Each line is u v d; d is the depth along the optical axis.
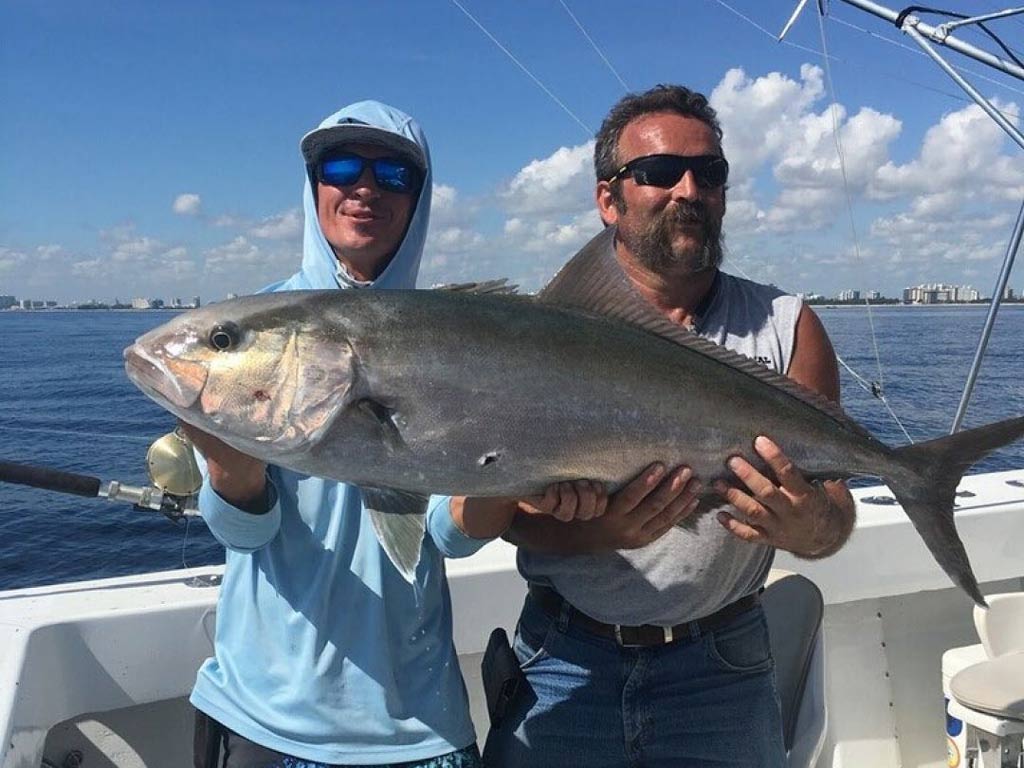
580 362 2.05
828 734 3.37
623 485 2.11
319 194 2.43
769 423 2.19
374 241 2.41
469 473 2.01
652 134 2.46
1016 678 3.08
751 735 2.46
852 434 2.27
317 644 2.17
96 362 32.53
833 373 2.60
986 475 4.46
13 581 7.87
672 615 2.41
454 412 1.98
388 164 2.37
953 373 21.09
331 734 2.15
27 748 2.28
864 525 3.58
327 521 2.24
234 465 2.03
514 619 3.19
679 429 2.12
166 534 9.38
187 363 1.98
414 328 1.99
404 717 2.22
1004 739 2.95
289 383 1.97
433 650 2.33
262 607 2.22
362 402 1.96
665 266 2.51
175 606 2.76
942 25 4.24
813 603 2.81
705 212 2.47
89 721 2.83
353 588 2.21
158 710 2.90
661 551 2.40
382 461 1.99
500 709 2.62
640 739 2.45
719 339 2.55
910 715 3.72
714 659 2.45
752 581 2.49
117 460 13.38
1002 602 3.38
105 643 2.67
